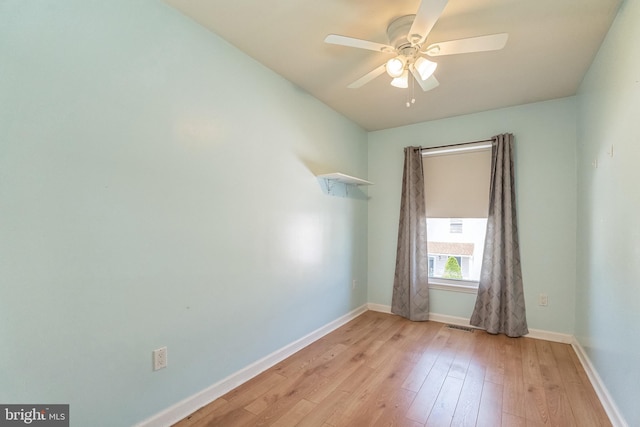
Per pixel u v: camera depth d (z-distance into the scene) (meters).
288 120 2.57
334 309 3.22
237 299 2.08
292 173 2.62
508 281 2.96
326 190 3.10
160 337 1.63
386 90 2.74
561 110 2.89
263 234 2.31
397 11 1.71
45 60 1.23
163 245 1.65
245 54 2.17
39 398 1.22
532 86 2.63
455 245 3.48
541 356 2.53
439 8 1.33
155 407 1.61
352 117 3.44
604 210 1.96
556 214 2.89
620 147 1.67
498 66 2.29
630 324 1.53
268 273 2.35
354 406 1.84
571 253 2.83
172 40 1.70
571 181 2.84
